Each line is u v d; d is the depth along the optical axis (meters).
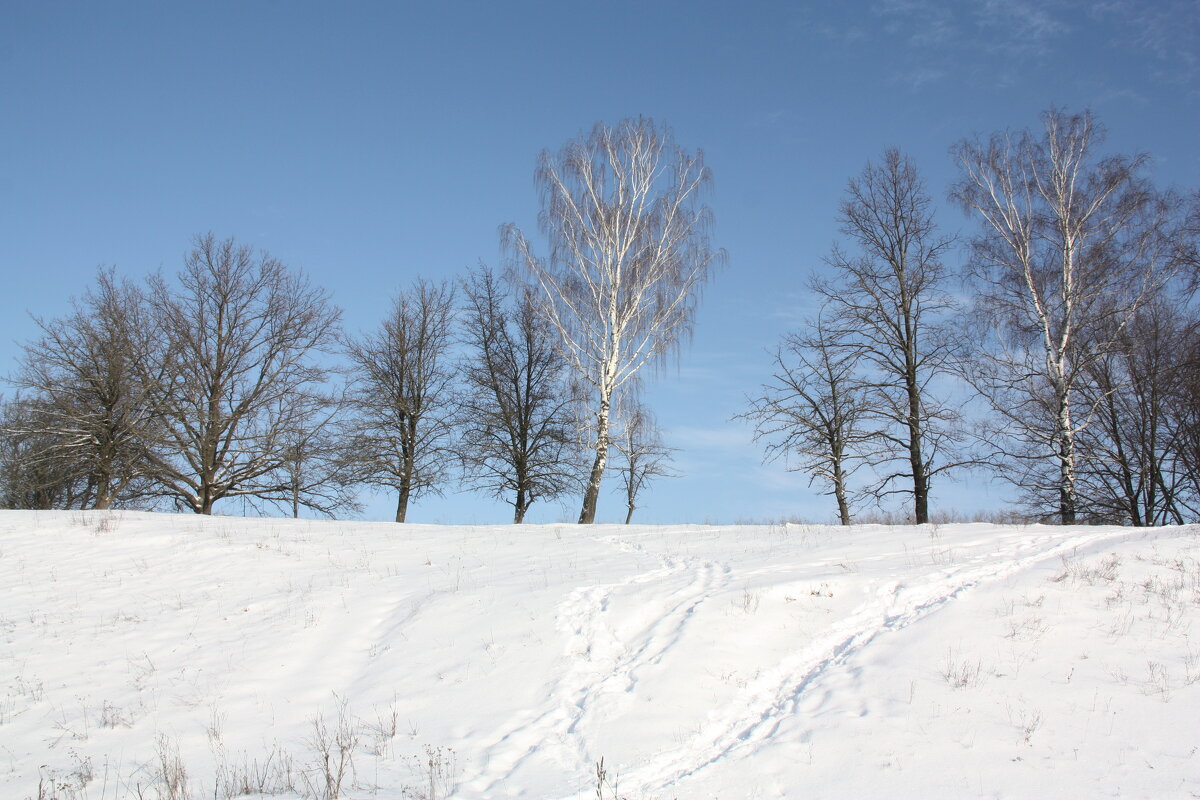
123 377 28.09
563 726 9.78
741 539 17.50
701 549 16.52
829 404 25.09
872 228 24.06
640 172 26.27
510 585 14.37
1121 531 15.73
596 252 25.61
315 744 9.80
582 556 16.55
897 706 9.52
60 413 27.08
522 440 29.19
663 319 25.38
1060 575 12.78
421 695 10.88
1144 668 10.10
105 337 28.61
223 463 28.48
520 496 29.05
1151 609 11.55
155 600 15.04
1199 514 24.86
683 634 11.41
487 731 9.80
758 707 9.92
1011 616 11.48
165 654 12.73
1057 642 10.77
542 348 29.44
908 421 22.95
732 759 8.82
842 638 11.41
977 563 13.77
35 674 12.17
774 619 11.84
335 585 15.44
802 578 13.06
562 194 26.08
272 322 30.30
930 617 11.57
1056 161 24.02
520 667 11.30
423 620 13.18
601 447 24.75
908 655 10.60
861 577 13.09
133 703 11.19
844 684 10.08
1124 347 23.05
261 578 16.11
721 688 10.26
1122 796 7.90
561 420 28.56
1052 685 9.84
